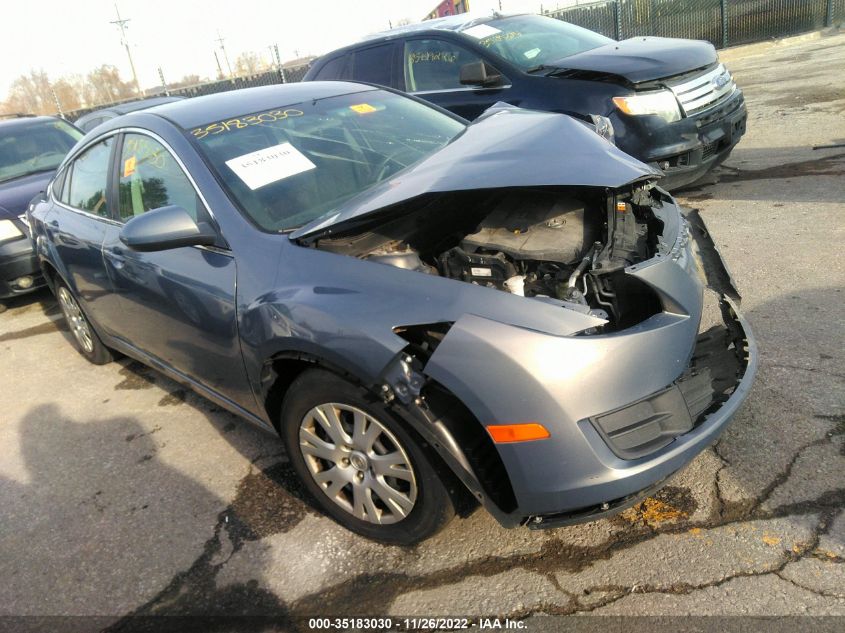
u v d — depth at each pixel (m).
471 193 2.80
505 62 5.88
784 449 2.66
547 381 2.00
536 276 2.52
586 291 2.37
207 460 3.37
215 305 2.75
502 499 2.18
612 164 2.45
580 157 2.49
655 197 3.09
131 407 4.05
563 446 2.02
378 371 2.16
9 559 2.89
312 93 3.71
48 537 2.99
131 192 3.46
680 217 2.89
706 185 6.21
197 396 4.05
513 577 2.34
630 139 5.17
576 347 2.03
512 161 2.50
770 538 2.29
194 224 2.72
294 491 3.00
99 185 3.81
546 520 2.16
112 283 3.56
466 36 6.16
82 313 4.45
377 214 2.49
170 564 2.70
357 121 3.52
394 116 3.68
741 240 4.76
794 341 3.37
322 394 2.44
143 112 3.59
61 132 7.48
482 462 2.16
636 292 2.42
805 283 3.95
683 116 5.22
